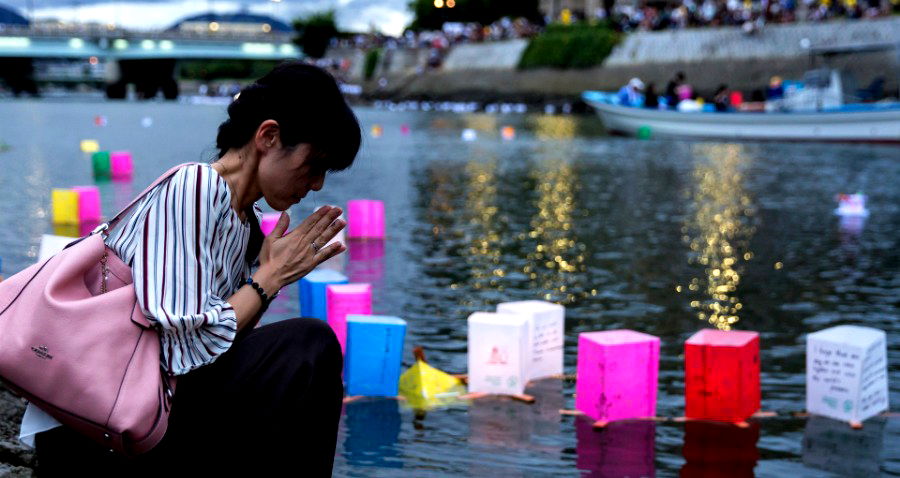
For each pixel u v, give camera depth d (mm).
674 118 32594
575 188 17375
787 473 4102
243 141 2299
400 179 18547
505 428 4605
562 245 10852
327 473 2438
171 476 2344
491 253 10203
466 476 3953
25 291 2186
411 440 4395
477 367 5184
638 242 11188
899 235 11906
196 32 96688
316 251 2355
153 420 2186
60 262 2191
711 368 4770
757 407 4945
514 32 73125
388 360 5051
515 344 5129
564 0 79375
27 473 3158
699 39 53281
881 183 18625
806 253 10500
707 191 17062
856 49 31078
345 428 4543
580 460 4195
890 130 28625
